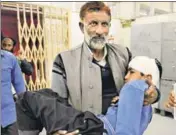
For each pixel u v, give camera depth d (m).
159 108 4.53
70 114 0.77
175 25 4.33
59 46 4.79
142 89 0.84
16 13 4.27
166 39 4.48
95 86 0.99
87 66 1.00
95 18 0.95
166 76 4.45
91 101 0.99
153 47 4.71
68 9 4.84
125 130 0.80
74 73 1.00
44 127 0.78
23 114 0.80
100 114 0.95
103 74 1.00
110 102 0.98
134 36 5.06
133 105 0.82
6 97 1.95
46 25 4.61
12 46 3.06
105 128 0.80
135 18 5.68
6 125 1.93
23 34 4.33
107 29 0.98
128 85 0.85
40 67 4.54
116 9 5.89
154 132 3.60
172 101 1.27
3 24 4.13
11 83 2.18
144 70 0.92
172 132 3.60
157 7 5.71
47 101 0.78
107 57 1.04
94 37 0.96
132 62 0.95
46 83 4.60
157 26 4.61
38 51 4.52
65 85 1.01
